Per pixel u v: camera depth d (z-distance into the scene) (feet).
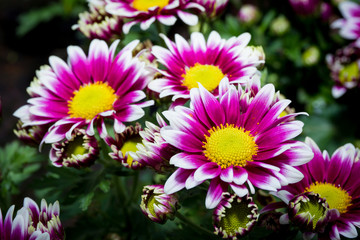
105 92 0.99
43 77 1.02
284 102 0.91
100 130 0.96
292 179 0.86
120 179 1.13
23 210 0.87
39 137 1.03
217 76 0.98
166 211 0.89
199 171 0.85
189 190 0.93
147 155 0.89
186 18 1.05
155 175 1.20
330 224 0.88
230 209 0.86
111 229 1.18
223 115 0.92
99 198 1.21
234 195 0.85
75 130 0.95
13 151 1.23
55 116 0.99
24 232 0.86
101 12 1.11
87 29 1.10
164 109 1.03
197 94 0.91
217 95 0.98
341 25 1.40
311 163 0.95
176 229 1.04
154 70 1.00
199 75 0.98
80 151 0.96
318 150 0.95
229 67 0.99
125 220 1.18
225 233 0.86
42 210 0.91
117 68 1.00
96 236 1.16
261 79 1.04
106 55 1.02
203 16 1.11
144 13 1.05
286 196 0.88
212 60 1.01
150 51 1.07
